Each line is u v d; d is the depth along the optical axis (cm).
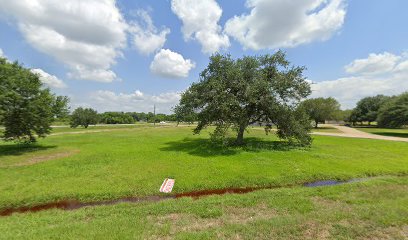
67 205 628
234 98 1469
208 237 384
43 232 403
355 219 454
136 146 1730
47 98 1608
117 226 426
